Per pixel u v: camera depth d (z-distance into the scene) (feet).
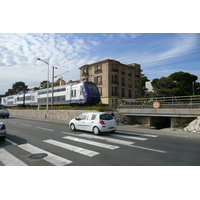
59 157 19.24
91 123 34.76
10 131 39.09
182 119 50.19
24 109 105.40
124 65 141.08
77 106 77.30
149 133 37.55
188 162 17.63
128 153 20.76
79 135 33.35
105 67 128.47
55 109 77.97
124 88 138.51
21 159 18.71
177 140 29.22
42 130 40.47
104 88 127.65
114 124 35.06
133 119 62.49
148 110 55.31
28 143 26.40
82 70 143.02
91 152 21.18
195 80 142.41
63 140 28.55
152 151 21.70
